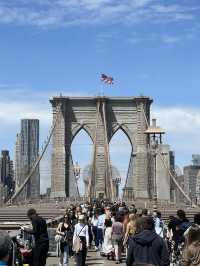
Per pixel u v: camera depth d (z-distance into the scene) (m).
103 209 41.59
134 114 145.38
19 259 18.25
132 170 143.62
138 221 15.66
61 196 138.88
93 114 145.50
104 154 142.00
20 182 140.75
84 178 137.38
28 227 23.03
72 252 30.47
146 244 15.02
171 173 124.12
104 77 144.00
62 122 144.50
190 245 14.07
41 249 22.03
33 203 116.44
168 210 85.31
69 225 29.09
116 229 32.38
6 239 8.55
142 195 137.12
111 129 145.50
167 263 14.99
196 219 18.33
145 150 141.62
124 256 35.25
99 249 39.03
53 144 143.38
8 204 110.75
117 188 140.38
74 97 145.12
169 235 27.50
